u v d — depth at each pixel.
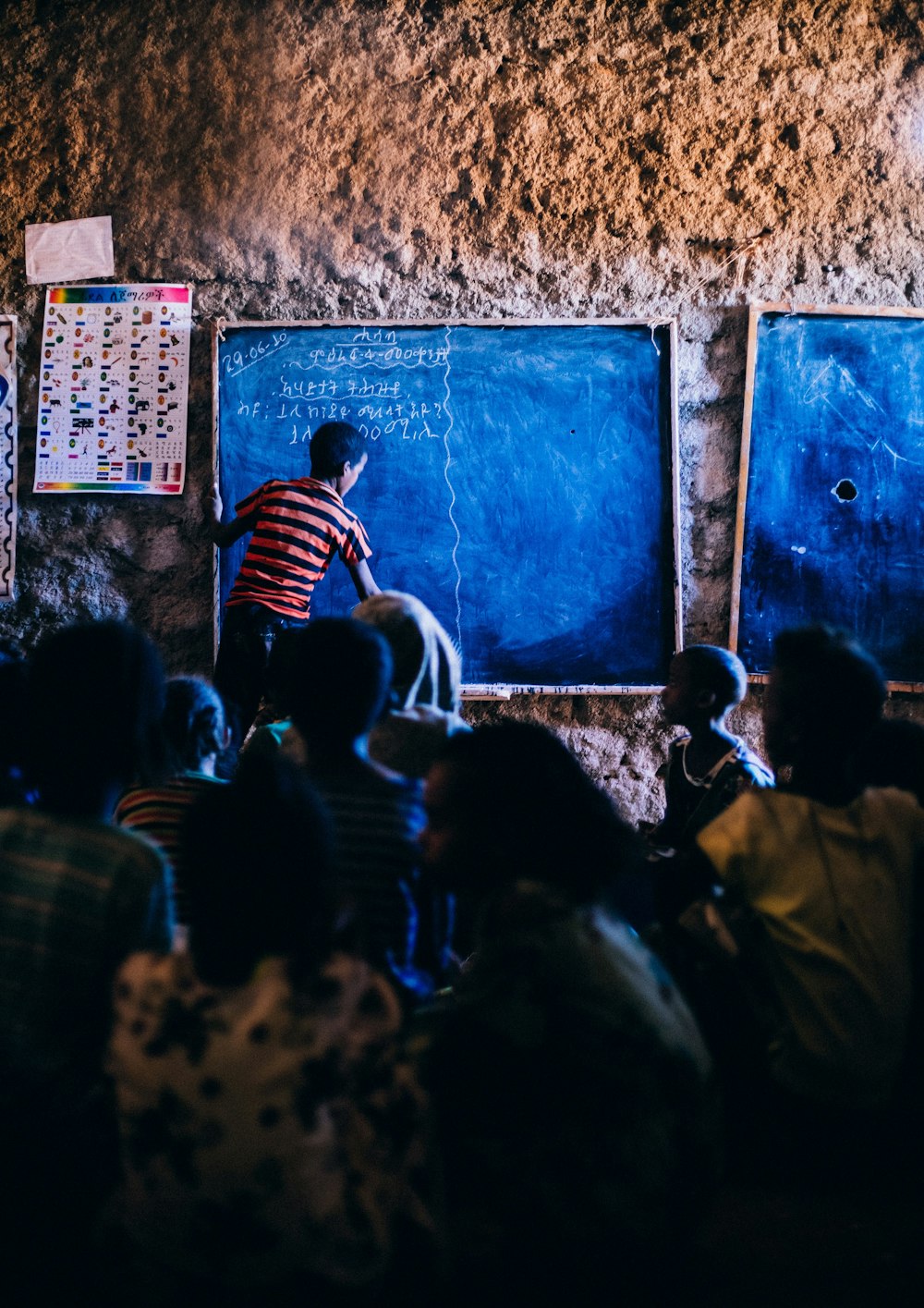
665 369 4.63
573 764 1.67
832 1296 2.00
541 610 4.62
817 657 1.98
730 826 2.00
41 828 1.68
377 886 1.82
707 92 4.63
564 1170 1.51
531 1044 1.52
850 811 1.98
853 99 4.66
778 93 4.64
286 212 4.64
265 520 4.20
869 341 4.64
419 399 4.61
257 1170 1.34
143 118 4.66
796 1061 1.95
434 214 4.63
